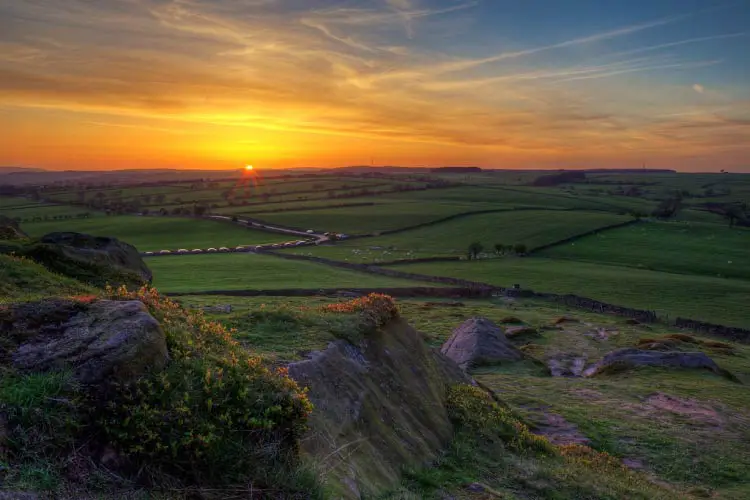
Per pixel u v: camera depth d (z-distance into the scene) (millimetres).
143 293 9891
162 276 84062
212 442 6953
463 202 189125
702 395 28703
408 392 14586
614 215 154125
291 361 12164
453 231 139500
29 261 16531
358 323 15430
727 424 23891
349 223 154250
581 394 28109
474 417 16031
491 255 113750
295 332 14250
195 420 7066
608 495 13281
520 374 34062
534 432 20875
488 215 156250
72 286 15766
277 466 7336
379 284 83188
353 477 9367
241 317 14914
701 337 59750
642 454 19766
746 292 80562
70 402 6406
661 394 28312
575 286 85125
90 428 6438
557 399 26812
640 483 16047
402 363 15555
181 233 145125
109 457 6305
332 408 11367
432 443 13477
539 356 44000
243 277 84875
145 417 6734
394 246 125312
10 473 5480
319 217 163750
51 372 6719
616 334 53875
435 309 65625
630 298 78000
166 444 6664
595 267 100562
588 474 14930
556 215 153375
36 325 7426
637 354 37344
